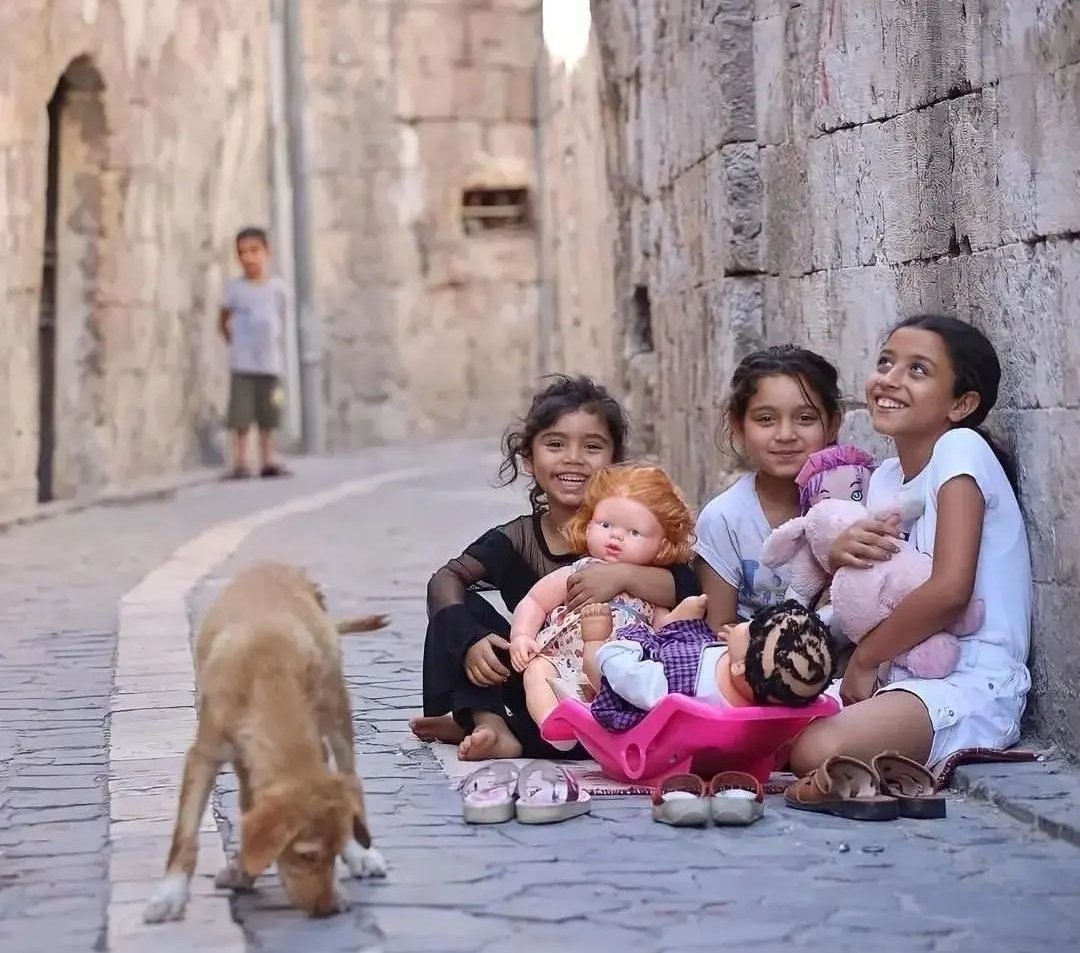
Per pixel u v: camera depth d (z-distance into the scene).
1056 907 4.28
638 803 5.38
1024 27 5.71
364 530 13.25
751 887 4.46
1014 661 5.63
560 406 6.24
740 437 6.30
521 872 4.61
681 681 5.38
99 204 16.36
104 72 16.00
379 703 6.93
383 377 24.67
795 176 8.37
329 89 24.30
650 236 12.34
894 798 5.12
